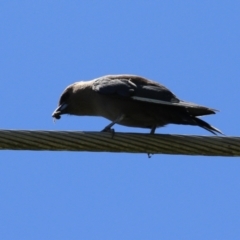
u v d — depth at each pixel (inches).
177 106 526.6
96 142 458.0
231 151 458.9
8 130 450.3
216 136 456.8
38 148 455.5
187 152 464.4
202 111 529.0
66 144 455.5
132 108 553.3
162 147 462.0
